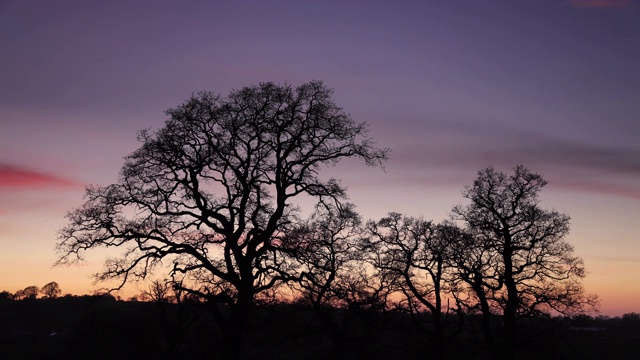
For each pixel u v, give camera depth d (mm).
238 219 30938
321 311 41875
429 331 46625
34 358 57062
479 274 44781
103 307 64375
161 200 30141
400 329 47875
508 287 44188
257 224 30656
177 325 48625
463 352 51594
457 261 46000
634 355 69812
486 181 47031
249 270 30375
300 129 31094
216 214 30219
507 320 43938
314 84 30984
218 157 30641
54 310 101562
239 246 30734
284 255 31594
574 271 44094
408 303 46656
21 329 90188
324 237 37438
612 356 68125
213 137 30859
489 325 45438
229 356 29328
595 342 90375
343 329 43812
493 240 45312
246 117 30781
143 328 51781
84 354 52438
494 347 44594
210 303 30547
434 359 46969
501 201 46281
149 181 30156
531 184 45938
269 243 31141
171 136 30344
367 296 43406
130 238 29469
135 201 29797
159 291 47094
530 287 44469
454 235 46656
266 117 30844
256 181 31031
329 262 37094
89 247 29219
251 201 31688
